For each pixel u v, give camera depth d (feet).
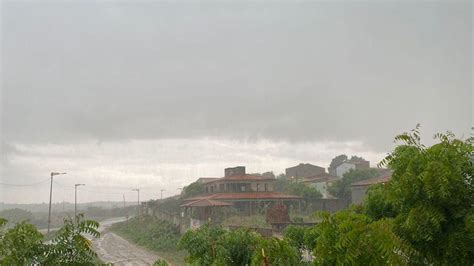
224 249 26.25
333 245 14.48
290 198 183.21
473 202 17.22
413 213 17.47
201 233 28.14
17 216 316.81
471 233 16.35
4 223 19.24
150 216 238.89
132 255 128.77
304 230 29.68
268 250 20.10
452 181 17.10
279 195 184.85
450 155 18.03
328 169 345.72
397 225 18.13
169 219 195.31
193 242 27.71
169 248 138.10
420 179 17.52
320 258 14.71
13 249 18.02
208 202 165.27
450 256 17.16
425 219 17.19
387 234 13.07
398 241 13.12
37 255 18.24
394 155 20.16
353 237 13.37
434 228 17.10
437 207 17.35
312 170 327.88
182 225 166.09
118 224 279.69
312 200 192.54
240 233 27.68
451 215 17.44
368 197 25.75
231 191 194.08
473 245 16.55
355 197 175.32
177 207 227.20
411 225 17.39
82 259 18.86
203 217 161.79
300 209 192.03
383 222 13.62
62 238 18.83
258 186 196.44
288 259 20.45
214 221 155.84
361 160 315.99
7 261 17.54
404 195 18.28
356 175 203.10
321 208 191.21
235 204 182.39
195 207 172.35
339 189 205.77
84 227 19.26
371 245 13.11
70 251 18.71
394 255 12.96
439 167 17.07
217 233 28.12
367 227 13.41
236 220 155.33
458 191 17.16
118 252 137.39
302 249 29.04
